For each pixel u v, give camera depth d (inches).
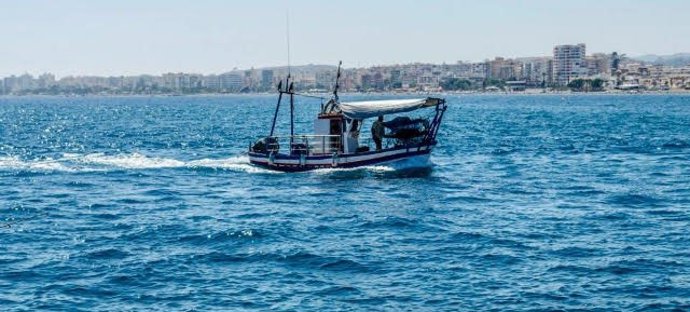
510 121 6176.2
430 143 2536.9
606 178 2442.2
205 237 1567.4
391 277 1290.6
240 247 1486.2
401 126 2501.2
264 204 1972.2
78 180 2428.6
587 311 1131.9
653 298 1180.5
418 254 1429.6
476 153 3312.0
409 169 2518.5
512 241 1523.1
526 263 1363.2
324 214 1819.6
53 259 1401.3
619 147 3565.5
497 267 1341.0
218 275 1305.4
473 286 1241.4
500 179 2433.6
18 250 1470.2
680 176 2471.7
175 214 1840.6
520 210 1867.6
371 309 1147.3
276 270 1331.2
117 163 2864.2
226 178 2444.6
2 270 1330.0
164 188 2251.5
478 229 1636.3
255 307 1157.1
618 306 1149.7
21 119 7598.4
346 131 2504.9
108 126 6063.0
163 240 1550.2
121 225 1704.0
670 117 6624.0
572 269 1323.8
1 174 2564.0
